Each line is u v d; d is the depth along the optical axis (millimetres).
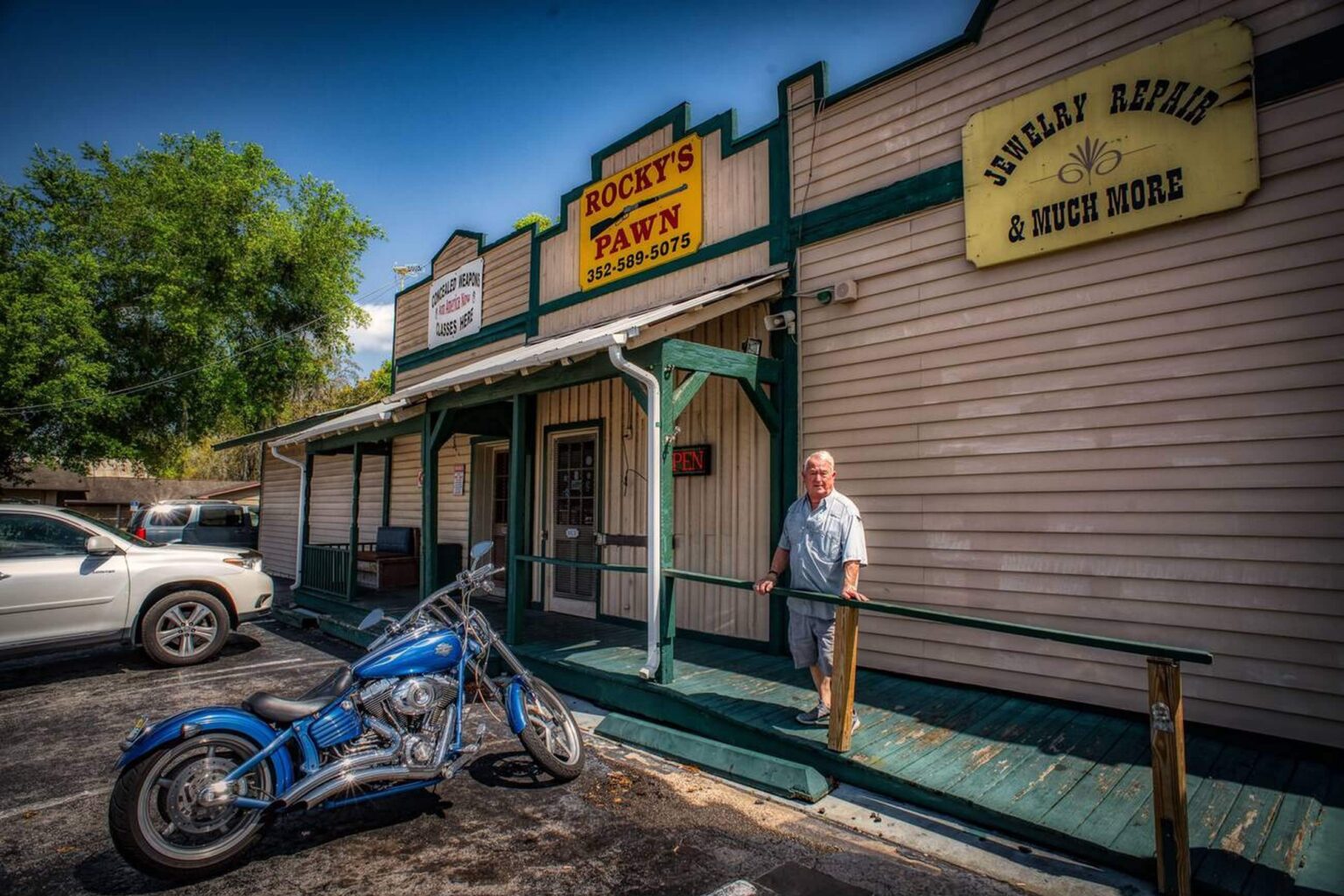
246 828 3225
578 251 8594
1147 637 4285
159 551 7141
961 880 2977
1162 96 4344
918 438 5348
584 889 2988
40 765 4559
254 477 45344
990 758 3822
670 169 7477
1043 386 4766
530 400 9172
